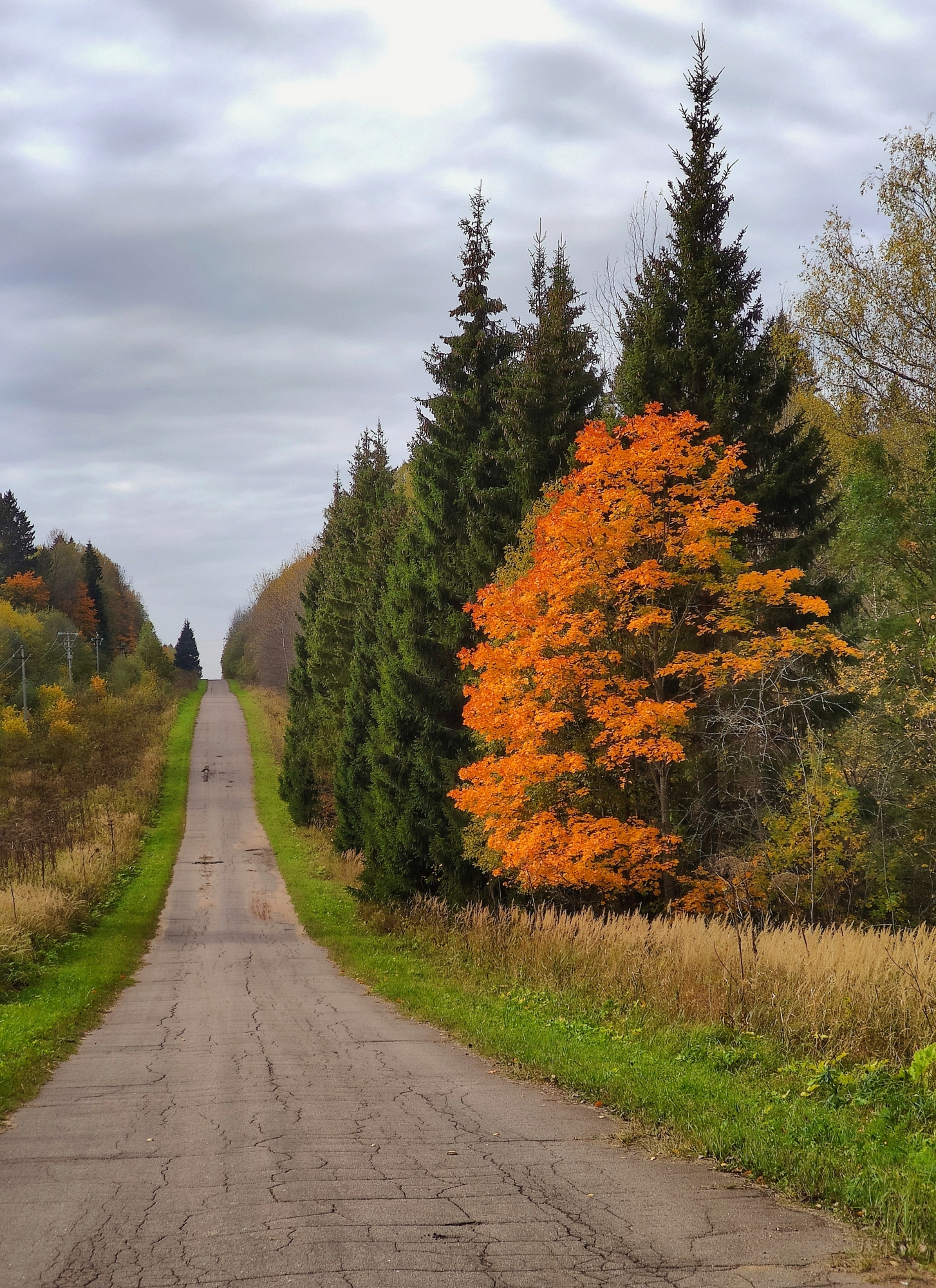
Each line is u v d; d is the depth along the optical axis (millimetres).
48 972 19609
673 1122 7434
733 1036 11031
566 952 16516
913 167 28297
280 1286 4336
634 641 21109
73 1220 5316
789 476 22719
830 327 29469
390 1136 7266
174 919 32281
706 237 24375
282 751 80188
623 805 21312
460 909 25359
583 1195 5707
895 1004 10328
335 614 51938
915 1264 4684
